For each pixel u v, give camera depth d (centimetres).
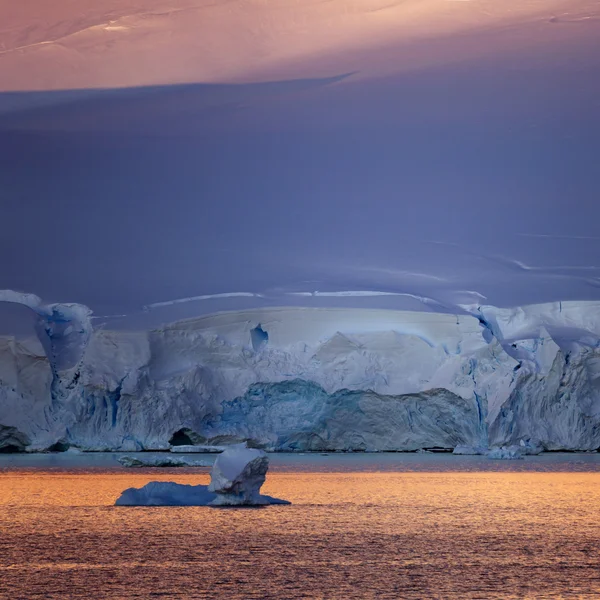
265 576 13238
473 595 12262
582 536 16288
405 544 15512
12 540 15812
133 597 12100
